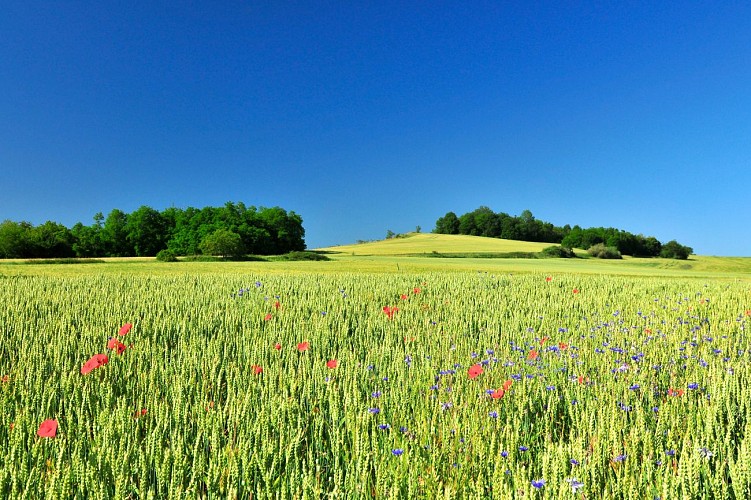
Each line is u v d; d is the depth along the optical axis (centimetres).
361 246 12038
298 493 214
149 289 1304
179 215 11306
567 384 414
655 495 220
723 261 8131
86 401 350
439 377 431
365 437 273
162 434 283
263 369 448
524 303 1070
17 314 816
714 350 534
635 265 6147
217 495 231
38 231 9681
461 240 12288
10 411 338
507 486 218
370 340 630
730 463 230
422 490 225
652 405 361
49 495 209
